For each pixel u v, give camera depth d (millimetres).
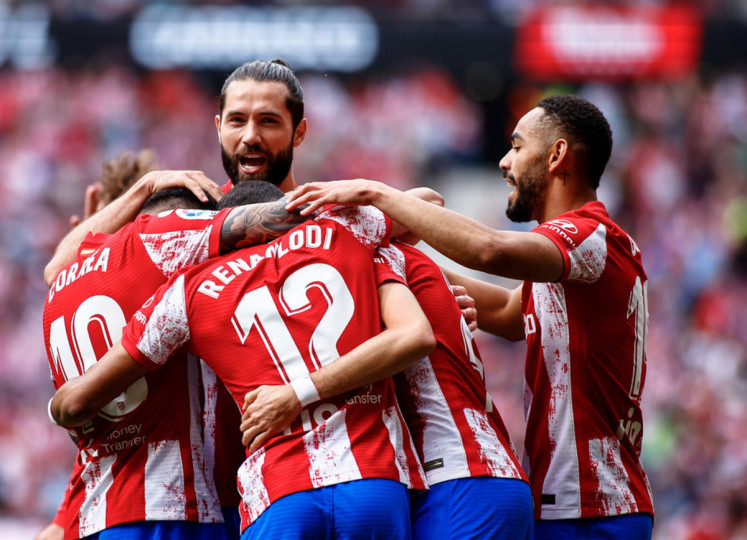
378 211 7555
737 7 43031
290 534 6430
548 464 7992
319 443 6645
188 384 7438
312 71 43469
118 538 7137
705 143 42188
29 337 36031
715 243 38688
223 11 43656
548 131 8516
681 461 30578
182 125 42750
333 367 6676
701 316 36438
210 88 43875
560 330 8047
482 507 6980
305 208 7316
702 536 28781
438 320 7492
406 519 6652
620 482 7922
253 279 7000
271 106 8500
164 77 43344
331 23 43375
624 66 43219
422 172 42531
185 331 7039
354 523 6453
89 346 7391
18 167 40562
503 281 35844
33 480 30484
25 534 29500
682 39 42750
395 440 6828
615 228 8211
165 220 7488
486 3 43281
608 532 7816
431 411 7242
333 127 42344
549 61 42875
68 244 8508
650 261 38812
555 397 8031
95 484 7359
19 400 34125
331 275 6992
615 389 8102
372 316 6992
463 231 7289
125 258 7457
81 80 43000
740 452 30391
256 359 6871
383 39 43031
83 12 43281
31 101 42250
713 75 43344
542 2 43094
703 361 33938
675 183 41000
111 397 7066
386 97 43219
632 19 42938
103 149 41625
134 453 7285
